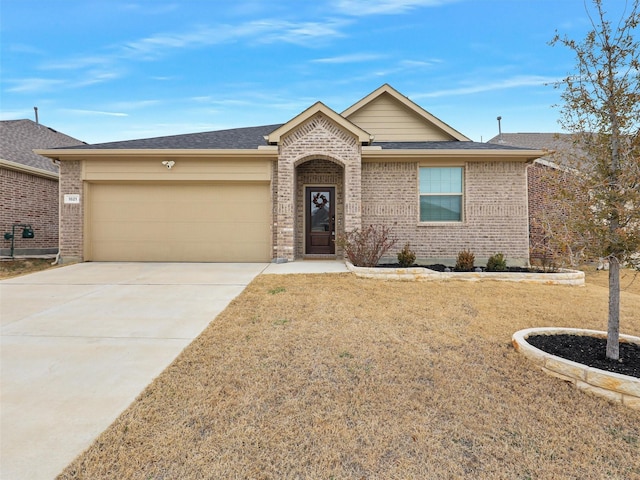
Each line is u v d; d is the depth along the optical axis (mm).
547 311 5926
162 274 8742
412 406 2984
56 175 13844
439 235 10891
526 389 3283
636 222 3449
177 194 10977
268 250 10969
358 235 9664
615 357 3682
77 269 9461
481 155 10539
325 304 6008
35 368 3639
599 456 2418
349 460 2344
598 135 3748
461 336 4621
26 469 2205
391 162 10984
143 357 3920
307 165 11844
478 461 2355
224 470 2225
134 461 2291
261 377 3447
